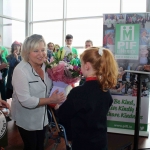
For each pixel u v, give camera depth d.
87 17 5.92
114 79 1.07
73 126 1.10
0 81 3.56
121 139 2.88
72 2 6.19
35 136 1.55
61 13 6.43
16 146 2.56
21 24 7.12
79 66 1.48
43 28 6.91
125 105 3.06
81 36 5.83
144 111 2.98
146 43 2.84
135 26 2.84
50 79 1.54
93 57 1.06
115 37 2.94
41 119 1.53
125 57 2.93
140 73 1.81
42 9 6.83
